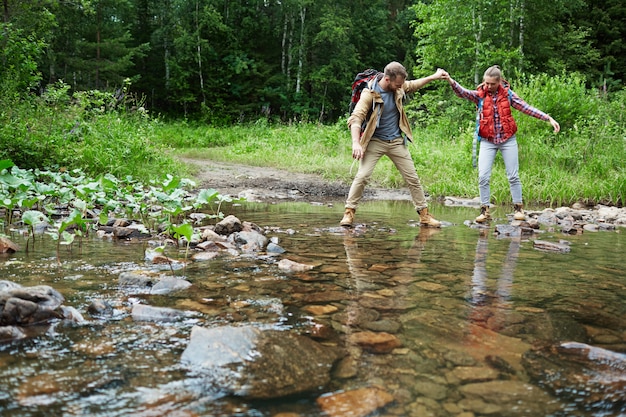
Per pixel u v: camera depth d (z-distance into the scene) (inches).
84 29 984.3
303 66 1259.8
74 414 40.0
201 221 180.7
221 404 42.3
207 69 1238.3
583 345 56.6
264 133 820.6
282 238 145.6
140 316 66.9
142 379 47.1
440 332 62.4
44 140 285.3
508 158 203.9
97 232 146.9
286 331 61.6
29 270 94.6
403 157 183.0
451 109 576.4
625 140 366.3
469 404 42.9
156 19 1294.3
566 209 253.6
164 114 1205.1
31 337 58.3
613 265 111.9
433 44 650.8
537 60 698.8
